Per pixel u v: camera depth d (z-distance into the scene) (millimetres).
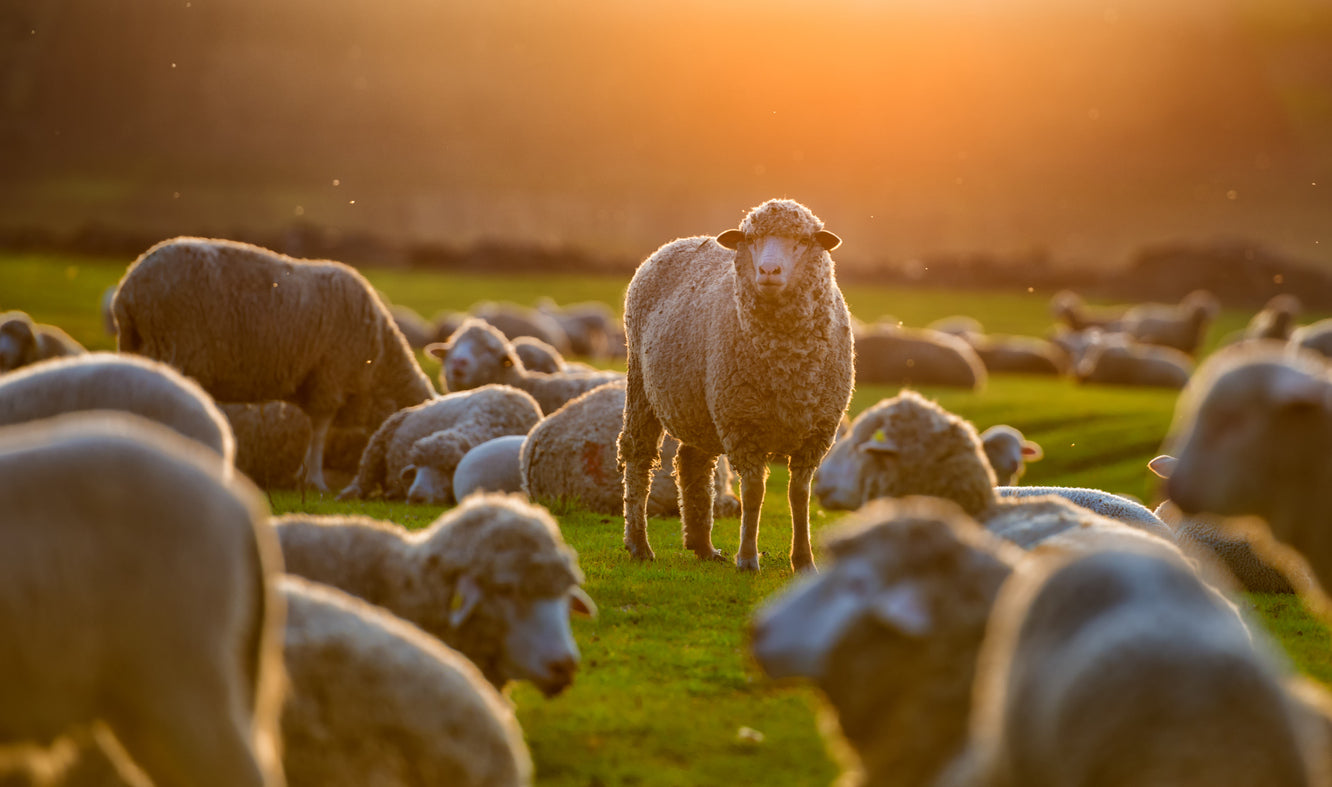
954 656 7137
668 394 17703
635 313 18734
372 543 9938
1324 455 8555
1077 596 6129
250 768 6238
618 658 12719
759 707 11375
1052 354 78188
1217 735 5504
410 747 7754
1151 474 35000
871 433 11008
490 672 9617
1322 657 14172
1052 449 38094
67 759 6969
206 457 8273
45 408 9938
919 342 58719
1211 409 8828
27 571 5770
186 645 6109
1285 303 59375
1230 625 6016
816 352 16469
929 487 10820
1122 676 5707
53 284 79938
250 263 23969
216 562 6277
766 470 17156
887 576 7172
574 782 9547
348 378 25594
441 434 23781
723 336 16719
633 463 18656
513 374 28406
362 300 25375
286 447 24969
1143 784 5543
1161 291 148750
